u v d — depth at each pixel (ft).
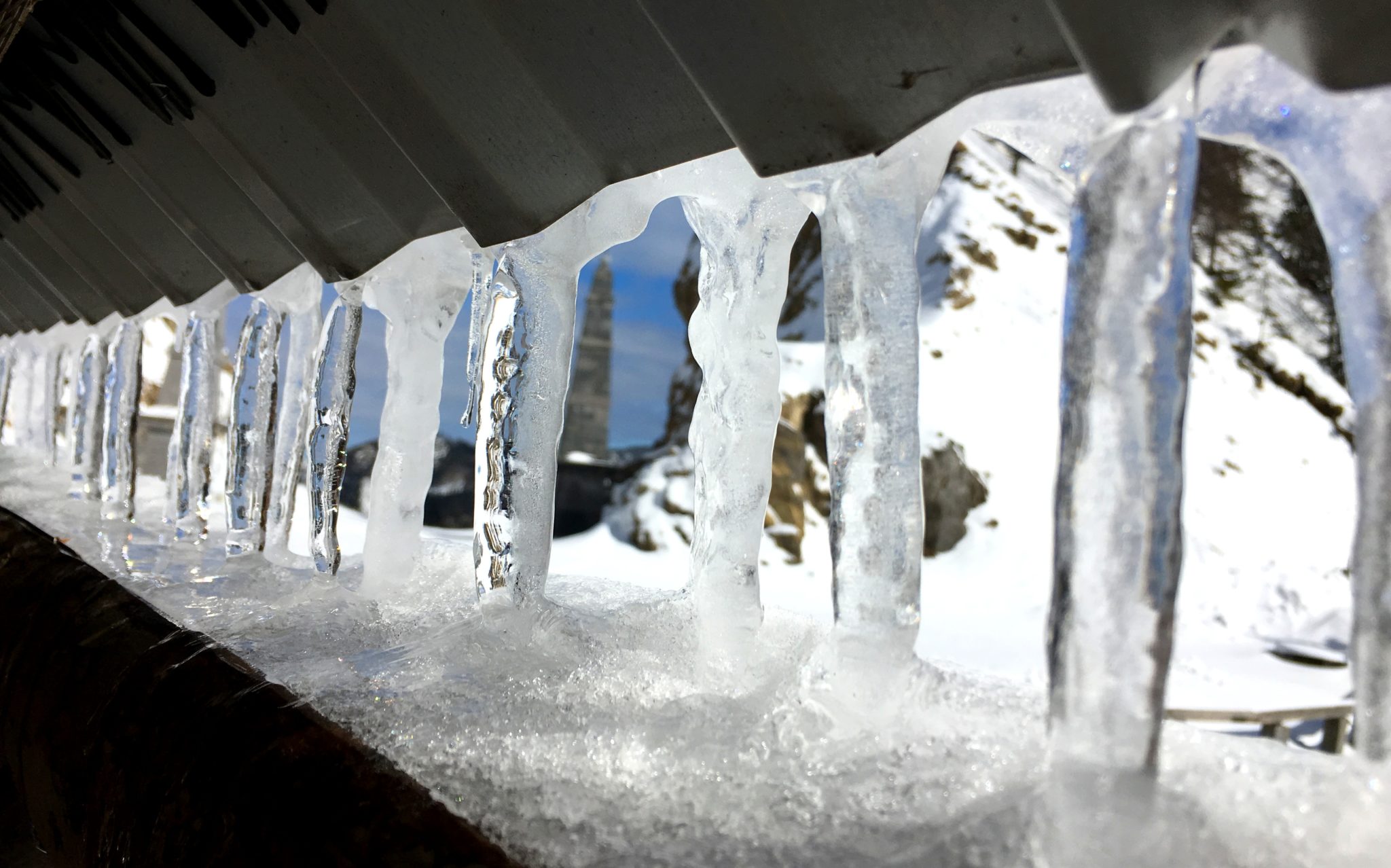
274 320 10.34
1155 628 3.15
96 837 5.15
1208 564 33.06
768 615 6.52
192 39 7.47
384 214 7.59
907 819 3.21
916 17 3.70
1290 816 2.94
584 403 108.88
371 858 3.11
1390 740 3.08
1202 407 40.47
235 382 10.30
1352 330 3.15
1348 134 3.08
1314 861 2.69
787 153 4.43
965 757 3.75
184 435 12.32
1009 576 30.53
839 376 4.49
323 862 3.23
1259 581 31.96
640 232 6.09
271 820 3.62
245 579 8.95
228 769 4.16
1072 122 3.73
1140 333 3.22
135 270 13.35
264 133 7.82
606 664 5.45
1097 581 3.23
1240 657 25.17
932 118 3.98
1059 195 45.73
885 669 4.27
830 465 4.53
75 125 10.30
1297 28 2.89
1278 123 3.22
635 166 5.41
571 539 33.81
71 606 7.73
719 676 5.30
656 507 33.27
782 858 2.93
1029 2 3.42
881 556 4.34
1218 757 3.52
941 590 30.04
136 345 14.16
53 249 15.35
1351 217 3.12
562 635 5.92
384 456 8.41
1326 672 23.61
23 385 27.68
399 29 5.68
